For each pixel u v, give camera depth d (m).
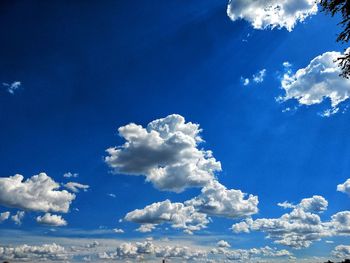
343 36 17.33
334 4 17.08
